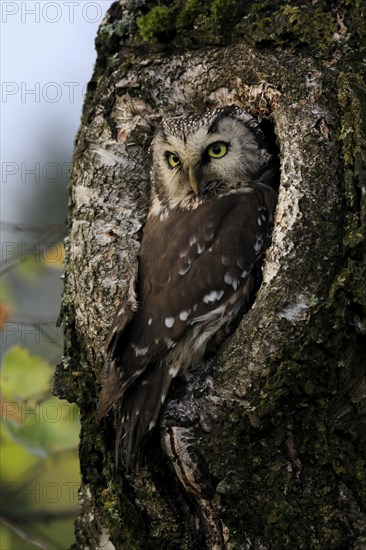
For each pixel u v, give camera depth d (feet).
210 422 26.71
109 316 29.73
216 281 28.58
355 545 26.02
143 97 31.32
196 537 27.84
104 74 32.17
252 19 29.12
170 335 27.81
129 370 27.61
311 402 26.27
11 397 33.40
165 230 30.12
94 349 29.86
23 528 37.22
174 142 30.99
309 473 26.32
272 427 26.37
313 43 28.02
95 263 30.48
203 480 26.68
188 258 29.01
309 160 26.73
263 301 26.45
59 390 30.35
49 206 44.57
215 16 29.71
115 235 30.83
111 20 32.12
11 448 35.73
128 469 28.32
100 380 29.63
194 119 30.94
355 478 26.23
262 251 29.50
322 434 26.25
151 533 28.17
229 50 29.68
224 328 28.48
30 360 33.71
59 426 33.30
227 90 29.99
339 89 27.02
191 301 28.27
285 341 26.09
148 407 27.37
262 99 28.55
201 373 27.55
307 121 27.12
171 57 30.71
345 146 26.40
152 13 30.68
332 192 26.45
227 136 30.91
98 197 31.37
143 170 31.71
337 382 26.17
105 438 29.53
